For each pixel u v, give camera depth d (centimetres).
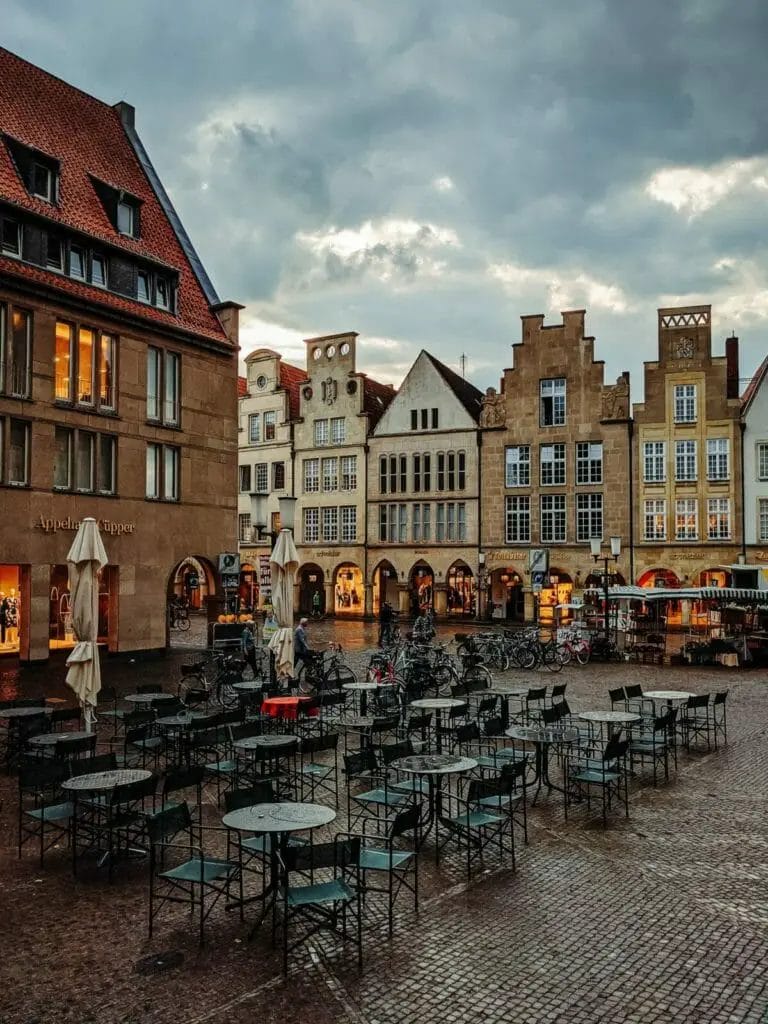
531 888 929
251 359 5691
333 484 5350
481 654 2761
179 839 1097
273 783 1266
